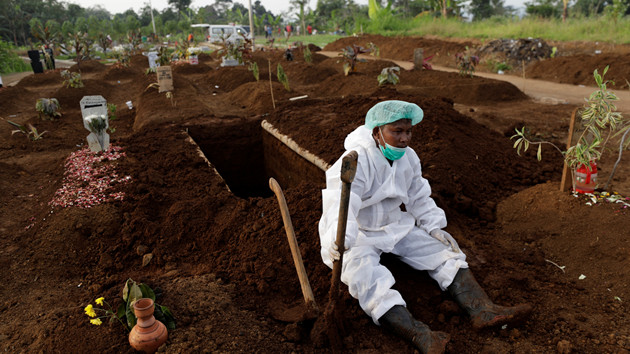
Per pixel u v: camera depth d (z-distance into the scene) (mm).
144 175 4820
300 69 14203
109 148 5723
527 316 2562
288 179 6297
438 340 2283
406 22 28266
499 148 5605
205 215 3844
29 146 6984
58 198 4293
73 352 2316
